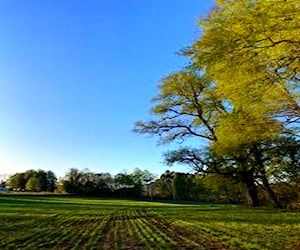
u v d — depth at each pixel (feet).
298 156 105.40
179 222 88.53
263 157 108.68
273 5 37.58
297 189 128.77
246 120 63.57
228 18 42.04
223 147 95.50
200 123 122.01
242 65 41.73
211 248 45.14
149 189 411.13
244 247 44.16
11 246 52.06
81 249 48.32
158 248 46.98
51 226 83.66
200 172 130.52
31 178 505.25
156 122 127.13
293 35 38.83
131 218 109.09
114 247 49.42
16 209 159.12
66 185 417.49
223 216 100.68
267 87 45.37
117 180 419.13
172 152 129.49
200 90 117.08
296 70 43.04
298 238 50.39
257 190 142.61
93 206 205.57
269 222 76.07
